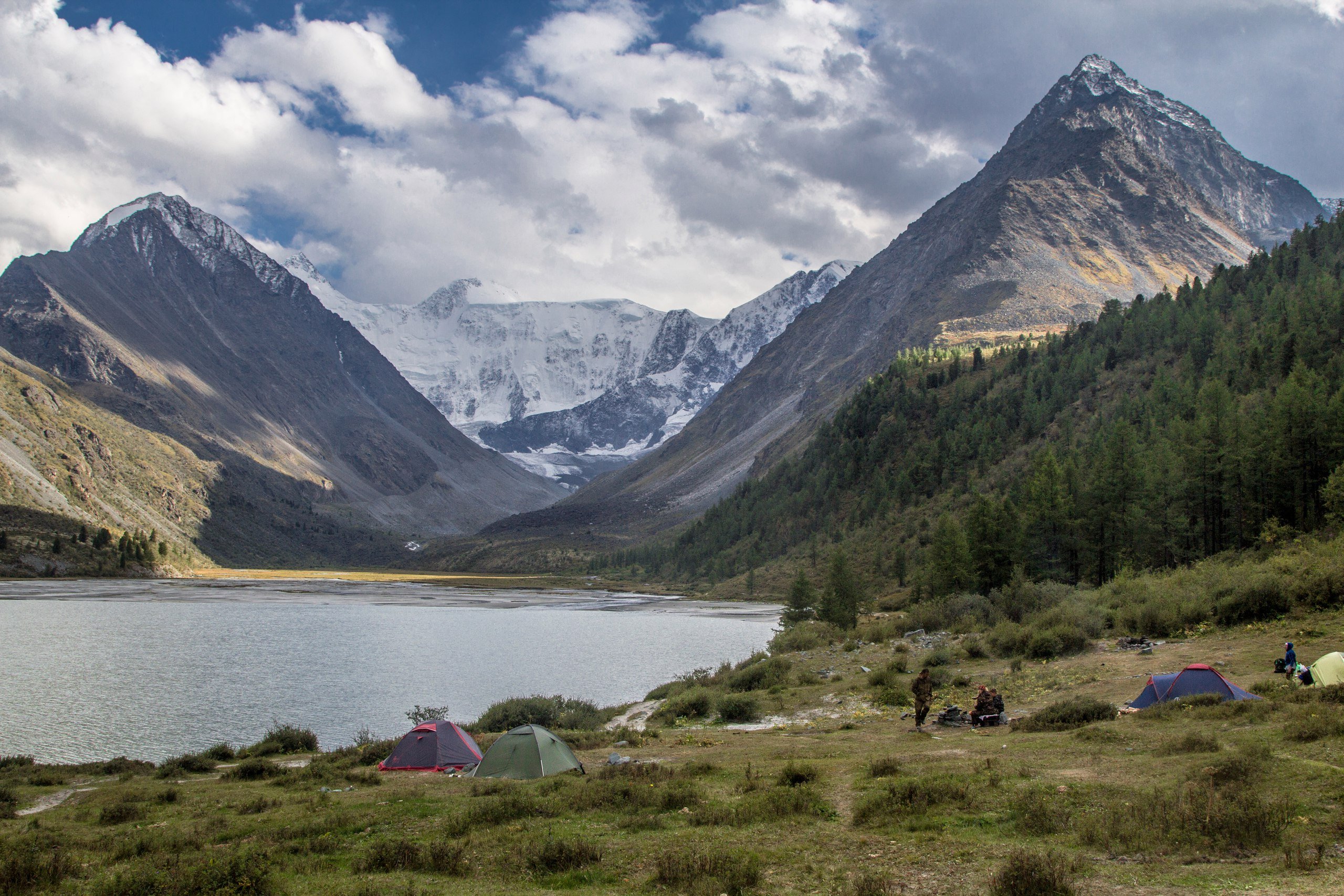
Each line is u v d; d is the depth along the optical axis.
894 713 42.31
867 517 178.00
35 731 55.62
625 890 16.64
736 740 37.19
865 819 20.38
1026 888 14.40
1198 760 22.33
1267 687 31.75
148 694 69.31
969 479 157.75
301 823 24.23
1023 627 58.94
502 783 29.27
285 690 72.69
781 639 81.19
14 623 119.06
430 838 22.14
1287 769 20.00
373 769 36.06
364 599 198.62
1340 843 15.32
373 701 68.19
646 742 38.28
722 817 21.58
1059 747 26.95
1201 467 88.19
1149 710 30.75
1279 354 114.81
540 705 50.66
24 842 23.20
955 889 15.19
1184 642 47.50
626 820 22.03
